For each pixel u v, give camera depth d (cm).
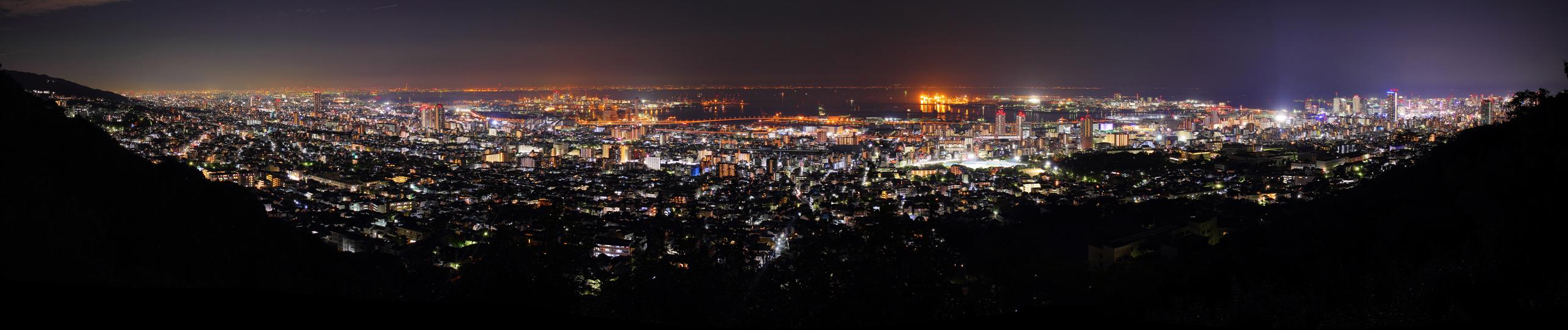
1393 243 1420
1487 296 815
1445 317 771
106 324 396
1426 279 827
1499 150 1457
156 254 2003
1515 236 1025
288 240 2647
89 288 427
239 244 2352
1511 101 1581
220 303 429
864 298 941
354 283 2130
